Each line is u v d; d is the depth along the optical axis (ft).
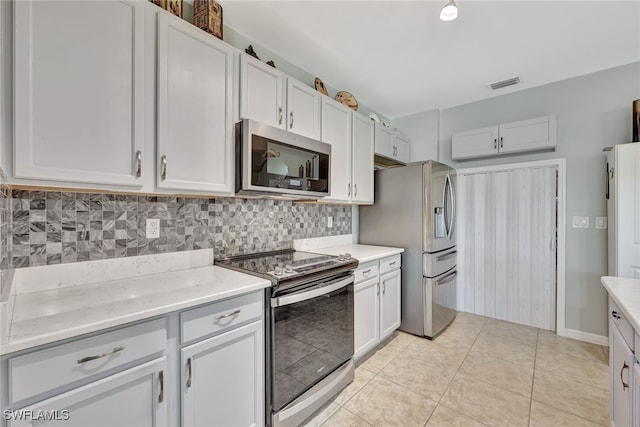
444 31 6.54
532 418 5.33
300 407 5.08
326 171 6.92
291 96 6.44
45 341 2.64
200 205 5.87
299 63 7.93
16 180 3.16
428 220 8.74
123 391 3.23
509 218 10.09
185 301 3.68
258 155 5.39
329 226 9.30
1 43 3.05
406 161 11.59
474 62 7.91
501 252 10.25
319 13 5.95
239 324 4.38
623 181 7.14
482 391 6.17
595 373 6.84
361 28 6.44
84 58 3.59
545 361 7.42
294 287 5.13
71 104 3.49
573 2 5.61
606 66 8.13
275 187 5.70
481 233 10.64
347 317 6.36
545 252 9.44
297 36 6.73
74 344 2.87
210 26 5.21
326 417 5.39
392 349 8.11
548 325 9.39
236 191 5.37
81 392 2.90
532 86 9.41
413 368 7.10
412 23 6.26
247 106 5.52
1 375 2.49
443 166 9.48
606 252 8.29
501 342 8.53
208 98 4.92
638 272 6.97
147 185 4.20
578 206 8.72
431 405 5.72
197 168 4.77
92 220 4.49
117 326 3.15
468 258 10.95
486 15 5.99
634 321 3.22
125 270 4.82
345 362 6.32
